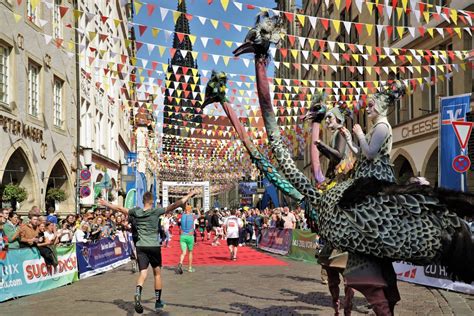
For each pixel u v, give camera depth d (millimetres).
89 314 7637
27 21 16469
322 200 4633
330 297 8906
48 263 10320
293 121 24500
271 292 9562
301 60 40781
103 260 14016
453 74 17859
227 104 5820
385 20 23641
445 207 4051
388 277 4379
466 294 9016
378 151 4664
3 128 14422
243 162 35031
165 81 14680
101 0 27031
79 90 21766
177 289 10164
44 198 17562
